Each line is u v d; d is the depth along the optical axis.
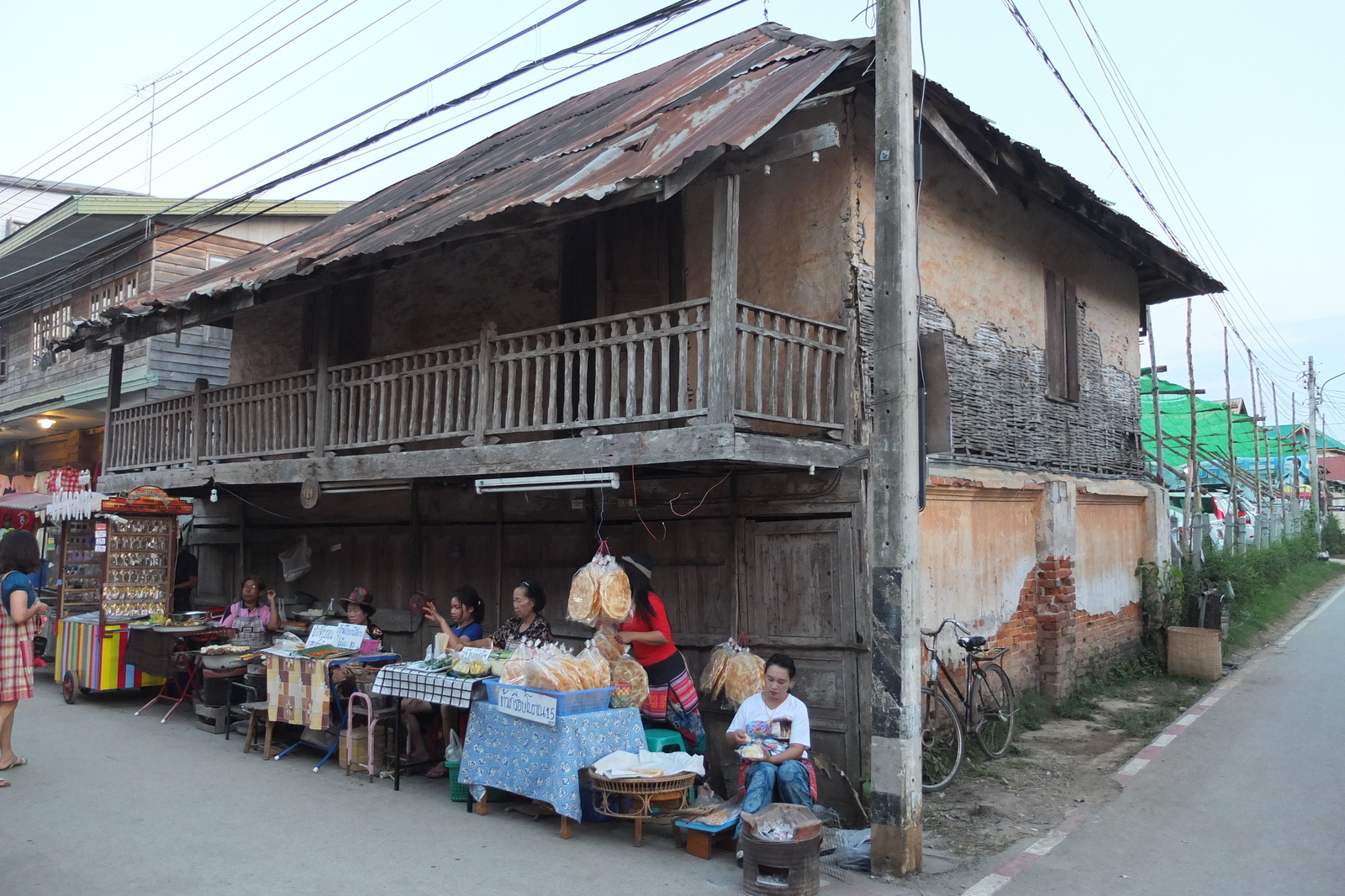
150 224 13.80
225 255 16.22
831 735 6.96
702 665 7.68
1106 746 8.49
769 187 7.85
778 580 7.32
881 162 5.53
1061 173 9.20
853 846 5.63
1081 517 11.15
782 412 7.54
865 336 7.32
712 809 5.66
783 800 5.48
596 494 8.54
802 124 7.59
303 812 6.15
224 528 13.23
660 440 6.19
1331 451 53.59
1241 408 28.58
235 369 12.99
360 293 11.11
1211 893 4.97
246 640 9.45
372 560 10.89
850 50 6.99
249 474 9.56
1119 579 12.19
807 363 6.77
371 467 8.23
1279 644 14.99
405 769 7.19
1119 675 11.51
